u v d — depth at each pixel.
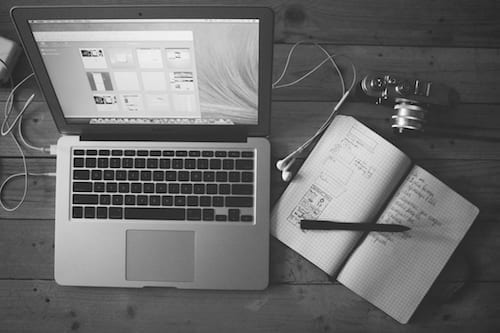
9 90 0.83
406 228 0.78
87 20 0.62
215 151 0.77
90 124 0.75
